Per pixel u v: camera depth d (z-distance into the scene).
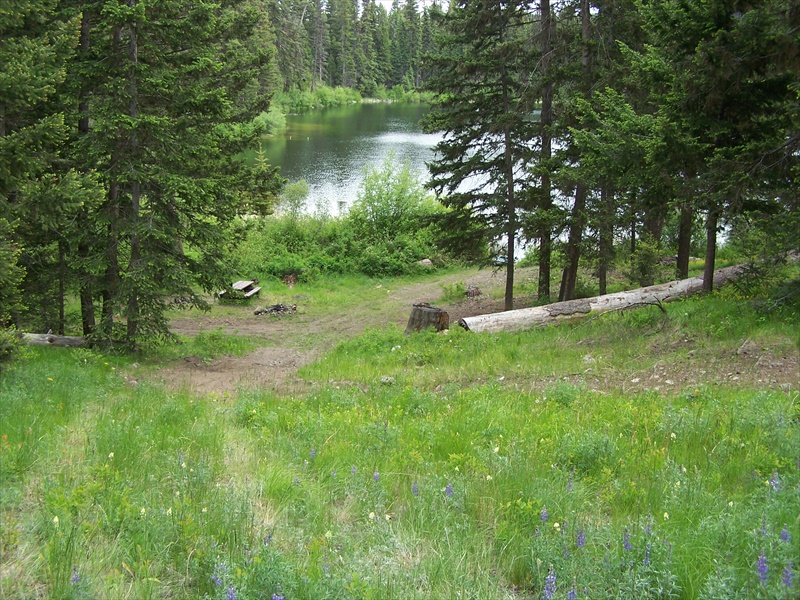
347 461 7.21
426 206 37.06
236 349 19.92
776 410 8.12
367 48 141.12
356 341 18.86
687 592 4.13
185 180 15.52
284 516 5.54
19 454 6.34
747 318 13.25
